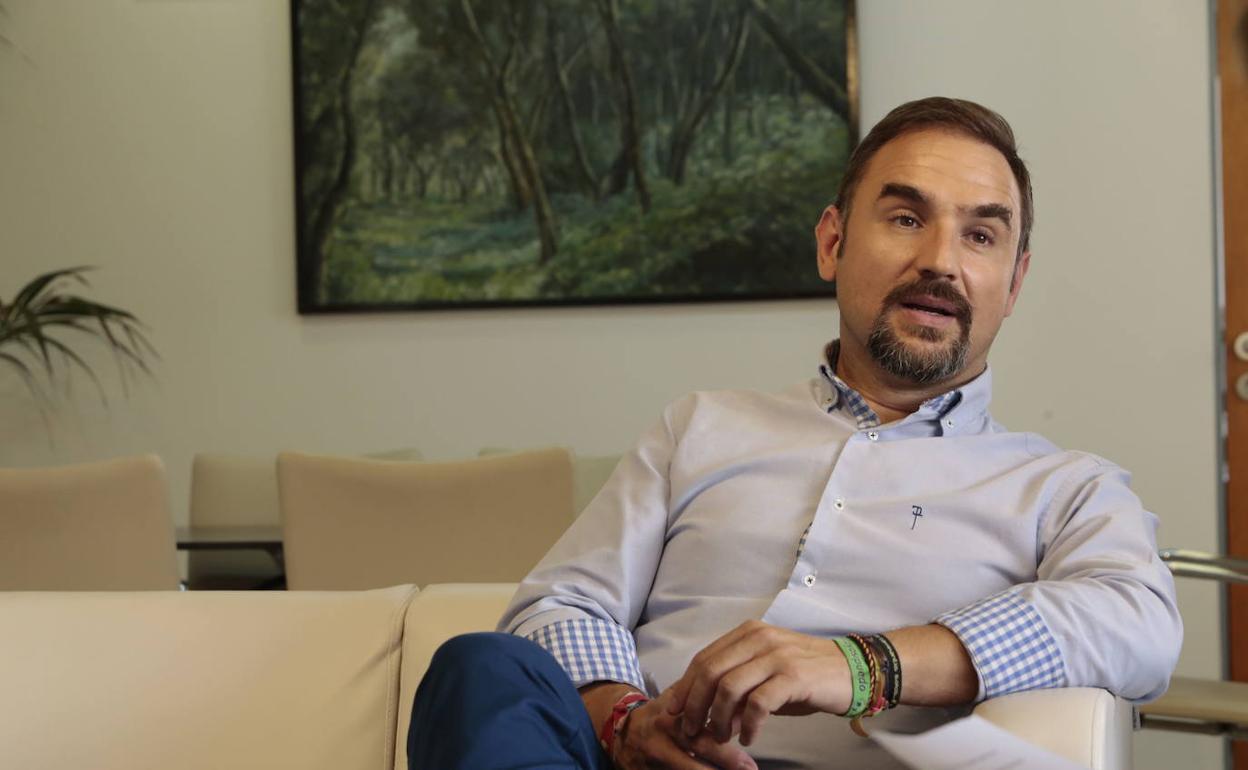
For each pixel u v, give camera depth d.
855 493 1.55
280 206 4.57
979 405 1.62
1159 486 4.09
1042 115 4.19
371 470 2.58
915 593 1.48
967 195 1.62
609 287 4.40
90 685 1.55
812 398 1.68
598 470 3.55
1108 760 1.13
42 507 2.72
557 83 4.44
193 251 4.61
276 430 4.56
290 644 1.57
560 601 1.53
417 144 4.48
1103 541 1.43
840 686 1.22
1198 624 4.00
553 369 4.45
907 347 1.61
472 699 1.12
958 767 1.08
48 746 1.51
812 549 1.52
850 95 4.28
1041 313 4.17
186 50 4.62
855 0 4.31
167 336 4.61
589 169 4.42
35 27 4.68
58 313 4.28
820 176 4.30
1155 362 4.09
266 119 4.59
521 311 4.47
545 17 4.45
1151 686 1.34
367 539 2.61
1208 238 4.07
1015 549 1.49
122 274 4.63
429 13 4.48
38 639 1.58
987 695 1.25
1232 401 4.04
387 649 1.56
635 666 1.49
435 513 2.58
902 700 1.24
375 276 4.50
